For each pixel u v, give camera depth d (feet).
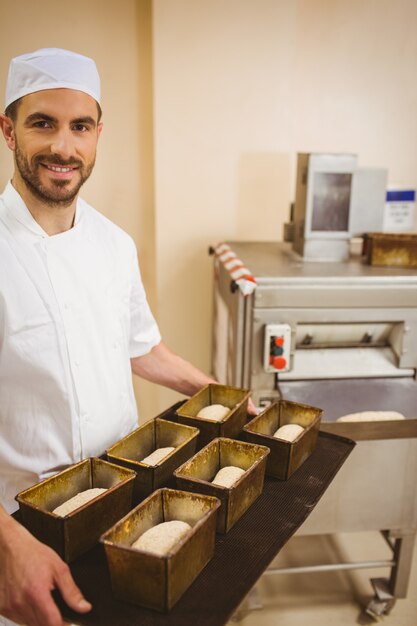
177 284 8.04
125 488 3.00
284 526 3.08
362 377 5.89
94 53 7.38
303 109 7.71
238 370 5.83
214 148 7.58
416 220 8.06
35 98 3.23
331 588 6.61
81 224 3.92
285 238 6.98
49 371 3.60
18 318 3.47
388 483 5.55
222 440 3.48
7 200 3.62
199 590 2.62
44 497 3.01
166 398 8.50
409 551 5.95
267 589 6.57
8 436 3.71
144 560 2.41
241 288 5.46
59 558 2.56
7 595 2.51
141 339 4.55
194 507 2.87
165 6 6.98
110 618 2.47
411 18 7.45
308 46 7.45
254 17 7.14
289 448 3.42
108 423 4.01
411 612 6.28
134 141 7.77
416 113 7.85
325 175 6.22
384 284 5.67
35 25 7.14
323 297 5.64
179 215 7.79
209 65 7.25
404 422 4.97
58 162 3.31
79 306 3.78
